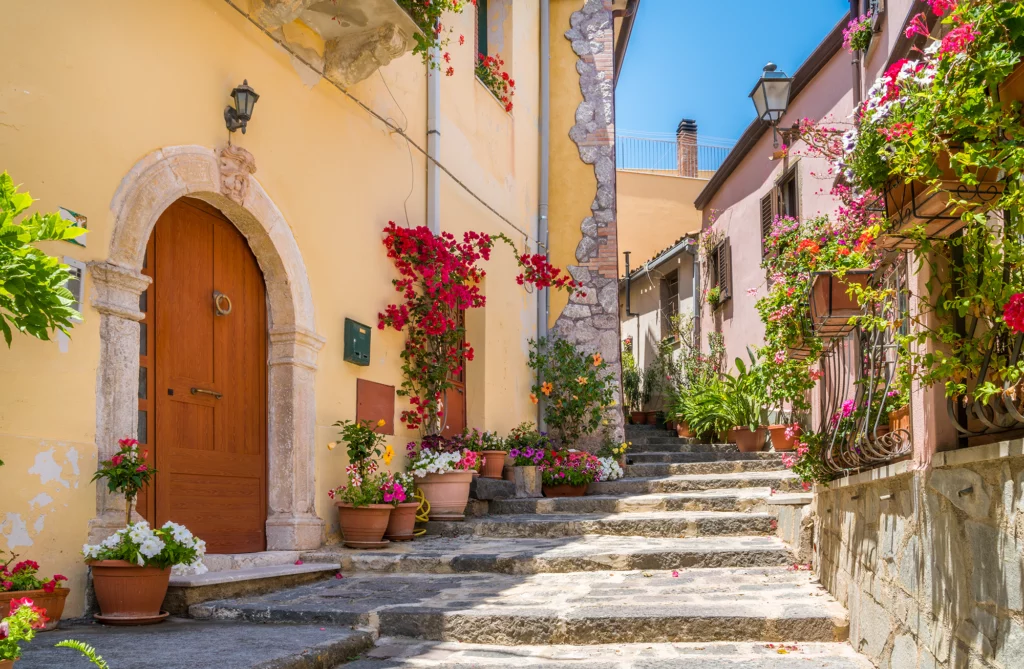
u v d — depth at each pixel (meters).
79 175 4.38
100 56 4.57
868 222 5.12
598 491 8.92
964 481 2.73
